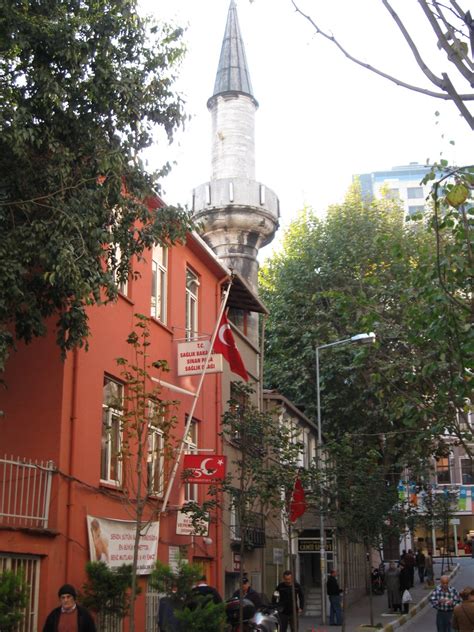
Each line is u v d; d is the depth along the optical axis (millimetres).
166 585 11984
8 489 13250
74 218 10875
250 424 17094
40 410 13828
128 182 12562
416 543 63219
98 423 15008
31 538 12453
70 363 14266
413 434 29500
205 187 34062
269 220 34219
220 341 19078
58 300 11680
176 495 18062
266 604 17641
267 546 27188
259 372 27828
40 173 11242
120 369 16203
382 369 20547
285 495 18297
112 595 13109
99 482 14781
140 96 12234
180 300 20156
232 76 36812
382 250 33781
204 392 21438
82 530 13992
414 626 25641
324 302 35844
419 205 118438
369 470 23609
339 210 38000
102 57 11750
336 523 23875
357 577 37438
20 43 10789
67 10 11773
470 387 13914
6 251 10398
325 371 33438
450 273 13562
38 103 11195
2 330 10359
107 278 11492
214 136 36500
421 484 33219
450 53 7332
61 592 11023
